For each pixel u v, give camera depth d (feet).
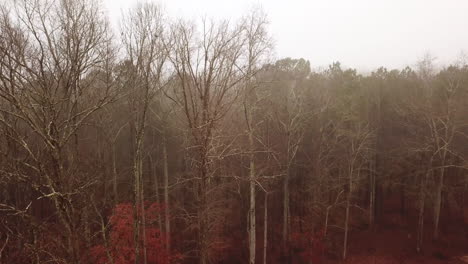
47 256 33.09
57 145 27.91
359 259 70.59
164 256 58.44
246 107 48.52
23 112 25.91
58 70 29.91
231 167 59.57
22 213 30.35
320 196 69.62
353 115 67.56
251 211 48.65
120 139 67.87
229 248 69.15
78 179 33.53
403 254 70.28
